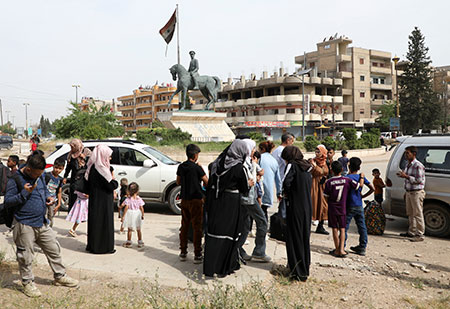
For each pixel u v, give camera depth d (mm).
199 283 4527
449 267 5422
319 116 60781
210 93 29438
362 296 4309
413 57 58375
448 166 7141
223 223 4664
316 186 7273
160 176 9047
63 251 5836
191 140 27453
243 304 3689
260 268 5141
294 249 4750
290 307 3920
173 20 30312
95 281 4602
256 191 5250
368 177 16672
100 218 5688
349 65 66875
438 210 7168
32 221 4074
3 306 3787
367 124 66312
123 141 9609
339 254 5836
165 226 7707
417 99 57844
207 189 4844
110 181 5699
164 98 89312
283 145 7047
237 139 4801
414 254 6031
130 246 6125
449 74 72938
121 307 3814
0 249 5746
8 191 3982
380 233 7234
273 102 61438
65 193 9219
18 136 76375
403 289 4582
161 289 4348
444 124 62500
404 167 7684
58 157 9273
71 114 34500
